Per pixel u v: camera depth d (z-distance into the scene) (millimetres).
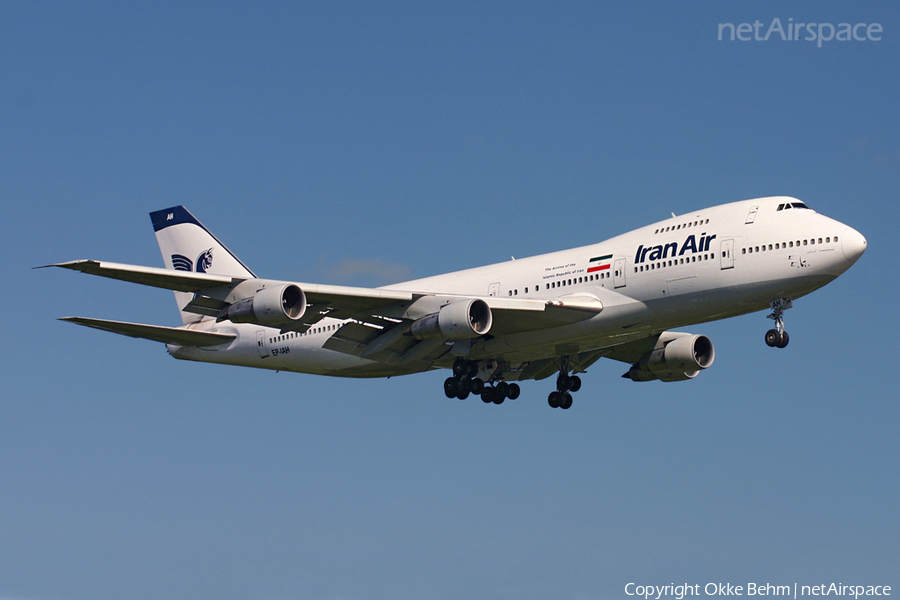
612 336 52219
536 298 53281
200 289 48781
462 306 48906
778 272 46500
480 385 56938
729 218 48625
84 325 53625
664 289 49031
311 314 50719
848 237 45500
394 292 50375
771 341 48031
